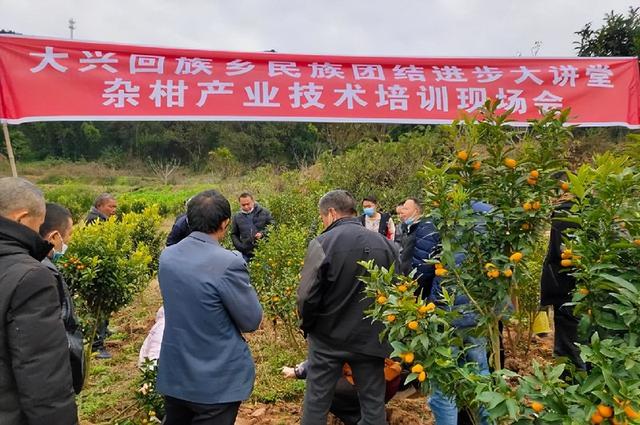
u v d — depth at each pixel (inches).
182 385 85.7
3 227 68.7
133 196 995.9
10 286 64.6
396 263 104.2
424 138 422.0
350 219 106.3
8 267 66.1
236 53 143.9
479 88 150.6
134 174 1676.9
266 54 145.2
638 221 66.6
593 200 71.0
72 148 1871.3
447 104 149.2
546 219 81.4
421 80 149.5
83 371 87.8
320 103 144.9
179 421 93.3
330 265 98.4
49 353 65.5
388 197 388.8
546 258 123.3
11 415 65.8
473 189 82.2
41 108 130.1
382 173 423.5
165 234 314.7
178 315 86.0
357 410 118.5
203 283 84.6
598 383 52.6
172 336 86.8
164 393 88.1
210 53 142.4
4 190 69.9
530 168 80.2
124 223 255.3
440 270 83.1
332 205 107.1
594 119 152.7
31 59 130.1
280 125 1657.2
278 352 176.9
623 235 70.2
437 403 104.5
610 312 69.7
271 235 207.2
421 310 72.0
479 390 61.0
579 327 71.1
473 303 83.2
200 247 88.7
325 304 100.7
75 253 147.6
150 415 114.0
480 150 87.2
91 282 144.4
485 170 82.5
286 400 146.8
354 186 422.6
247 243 242.8
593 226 70.4
